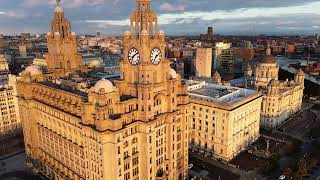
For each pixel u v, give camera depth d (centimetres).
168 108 11750
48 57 15788
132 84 11319
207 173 14700
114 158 10125
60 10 15438
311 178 14075
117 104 10338
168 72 11688
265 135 19812
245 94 18288
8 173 14762
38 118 14250
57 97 12744
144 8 10700
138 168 11331
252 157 16412
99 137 9931
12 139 18762
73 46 16162
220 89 19025
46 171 14475
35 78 14662
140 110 10862
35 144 14788
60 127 12762
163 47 11206
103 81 10300
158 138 11506
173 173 12625
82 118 10700
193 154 16925
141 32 10444
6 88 19275
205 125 16638
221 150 16100
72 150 12194
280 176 13950
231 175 14500
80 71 16725
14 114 19312
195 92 18225
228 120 15500
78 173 12206
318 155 16262
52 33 15525
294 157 16375
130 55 11169
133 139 10875
